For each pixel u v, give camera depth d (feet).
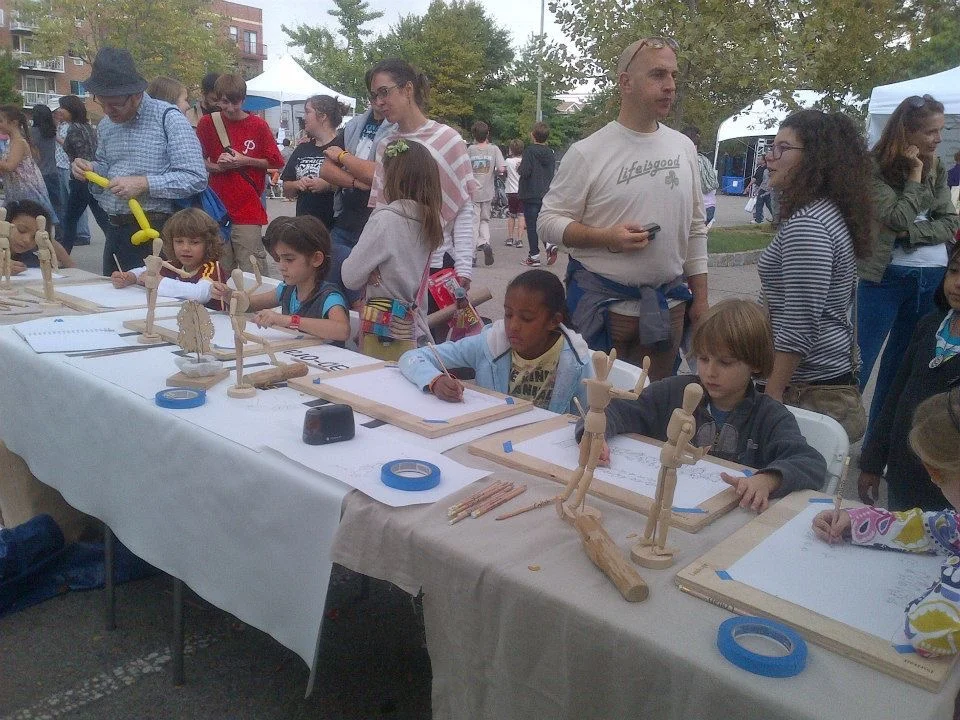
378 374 7.55
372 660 7.83
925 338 6.69
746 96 30.53
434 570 4.50
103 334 8.79
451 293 11.31
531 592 4.00
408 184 9.50
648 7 26.55
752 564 4.17
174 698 7.20
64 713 6.97
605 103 33.91
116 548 9.02
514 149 39.11
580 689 3.88
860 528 4.42
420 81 12.33
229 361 8.01
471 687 4.45
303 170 16.31
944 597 3.42
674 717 3.51
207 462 5.88
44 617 8.39
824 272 7.75
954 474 3.69
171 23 98.99
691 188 9.31
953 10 50.78
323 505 5.09
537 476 5.40
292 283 9.48
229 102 16.35
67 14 96.53
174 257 11.42
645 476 5.35
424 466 5.28
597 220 9.38
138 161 13.00
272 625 5.57
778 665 3.32
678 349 10.18
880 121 29.14
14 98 101.96
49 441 7.79
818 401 8.30
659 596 3.95
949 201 11.44
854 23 36.22
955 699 3.45
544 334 7.33
